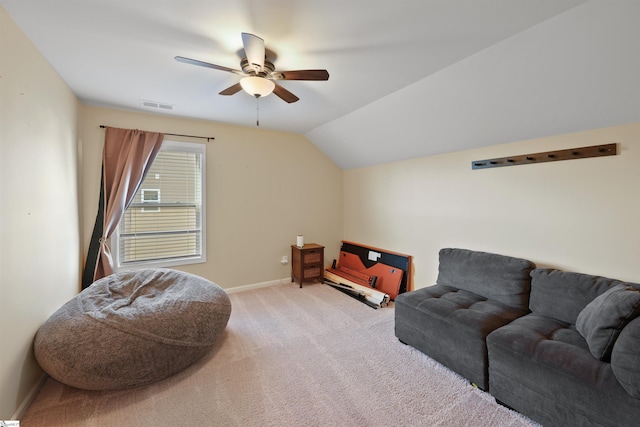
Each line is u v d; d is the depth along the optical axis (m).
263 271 4.16
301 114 3.38
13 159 1.61
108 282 2.44
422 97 2.63
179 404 1.80
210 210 3.73
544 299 2.10
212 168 3.72
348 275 4.31
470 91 2.33
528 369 1.65
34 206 1.84
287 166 4.32
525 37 1.77
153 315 2.00
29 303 1.77
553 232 2.37
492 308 2.22
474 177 2.94
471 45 1.91
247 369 2.16
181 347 2.04
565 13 1.57
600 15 1.50
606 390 1.37
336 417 1.69
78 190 2.84
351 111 3.26
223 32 1.76
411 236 3.69
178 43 1.88
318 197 4.64
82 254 2.97
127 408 1.77
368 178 4.38
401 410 1.75
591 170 2.14
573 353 1.56
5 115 1.53
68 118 2.52
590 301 1.89
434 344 2.22
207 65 1.86
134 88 2.59
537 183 2.46
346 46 1.92
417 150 3.43
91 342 1.78
